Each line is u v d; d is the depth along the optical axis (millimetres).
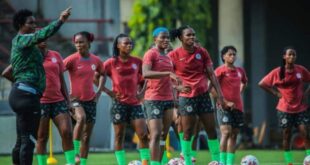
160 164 31734
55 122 31453
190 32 32062
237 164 43062
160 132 31375
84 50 35438
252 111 71438
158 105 31688
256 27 72000
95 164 43125
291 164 38594
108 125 56188
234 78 36969
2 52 57125
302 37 74312
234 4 70500
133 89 34250
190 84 32344
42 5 59719
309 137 38156
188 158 32781
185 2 70312
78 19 59219
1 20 57688
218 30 75188
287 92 38062
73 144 31625
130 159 47031
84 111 35312
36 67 27312
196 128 38188
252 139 64000
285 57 37906
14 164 28031
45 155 32062
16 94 27141
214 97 36375
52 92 31297
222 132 36250
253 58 72000
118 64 34312
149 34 70062
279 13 73938
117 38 34344
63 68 31906
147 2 70312
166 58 31953
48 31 26547
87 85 35438
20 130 27297
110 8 59312
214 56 75688
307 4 74438
